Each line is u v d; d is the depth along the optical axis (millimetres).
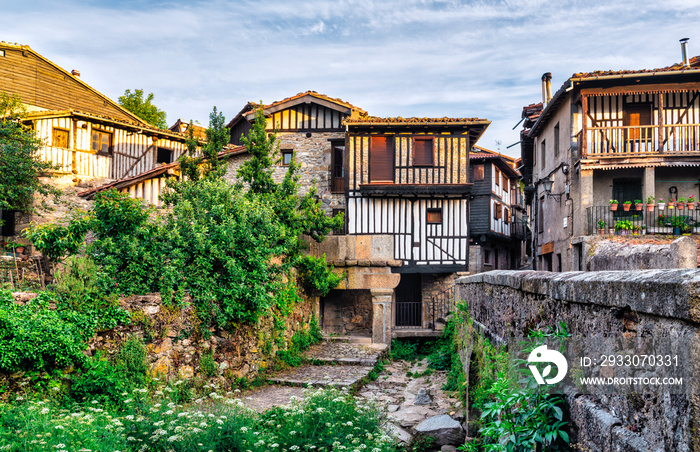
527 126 23688
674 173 17094
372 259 16250
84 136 20656
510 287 5156
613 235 15812
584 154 16391
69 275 7680
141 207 9242
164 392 7766
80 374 6949
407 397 10648
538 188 22734
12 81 22000
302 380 10945
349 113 20578
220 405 7504
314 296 15992
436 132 19188
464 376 9539
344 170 19531
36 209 18719
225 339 10000
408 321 20516
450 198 19375
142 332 8102
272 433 6676
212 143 13883
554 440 3221
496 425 3777
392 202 19406
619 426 2539
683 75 15703
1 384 6141
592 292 2896
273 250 10797
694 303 1910
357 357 13477
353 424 7078
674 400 2061
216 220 10484
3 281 9492
